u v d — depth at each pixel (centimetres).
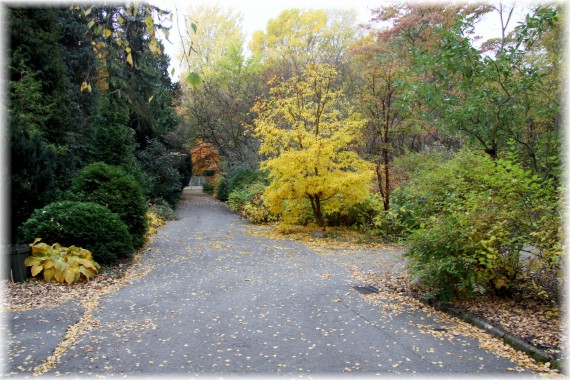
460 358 340
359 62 1592
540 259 427
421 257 496
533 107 693
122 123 1184
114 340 379
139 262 742
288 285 583
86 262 605
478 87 641
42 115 994
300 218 1180
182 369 321
